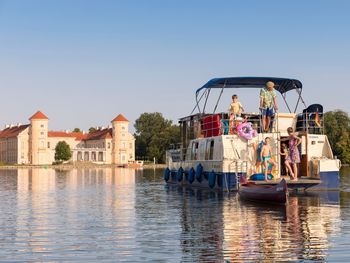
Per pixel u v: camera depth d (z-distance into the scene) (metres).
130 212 20.61
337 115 119.12
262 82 32.16
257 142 28.44
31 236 14.90
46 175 72.00
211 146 30.64
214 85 32.62
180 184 37.44
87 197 28.36
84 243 13.80
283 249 12.76
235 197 26.00
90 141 188.00
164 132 159.00
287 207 21.25
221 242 13.73
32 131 173.88
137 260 11.89
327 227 15.89
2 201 25.86
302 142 29.11
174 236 14.72
